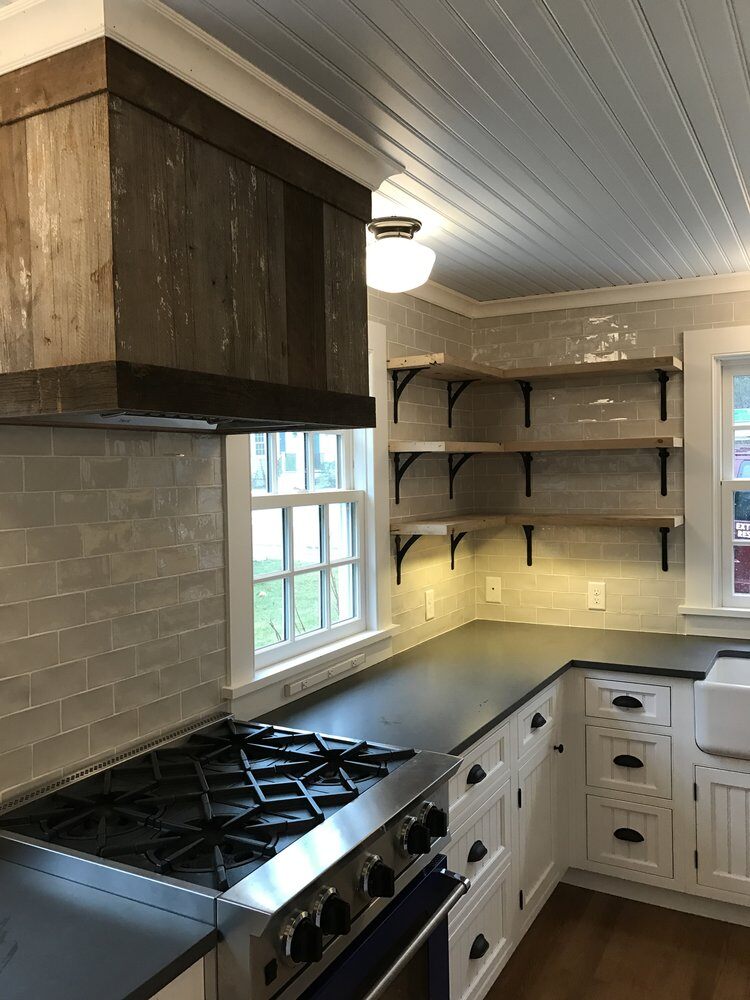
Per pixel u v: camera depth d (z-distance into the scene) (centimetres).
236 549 218
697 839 279
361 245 186
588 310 348
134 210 126
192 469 204
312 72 152
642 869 289
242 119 149
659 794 285
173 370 130
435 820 172
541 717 271
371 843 148
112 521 181
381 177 193
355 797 165
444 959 188
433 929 170
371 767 180
